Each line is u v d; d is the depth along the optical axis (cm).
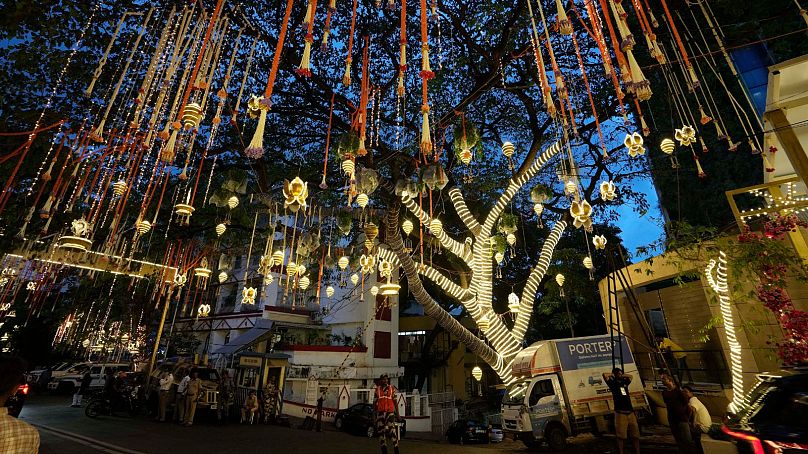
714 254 784
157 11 732
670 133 1421
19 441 242
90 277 1379
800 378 415
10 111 868
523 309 1127
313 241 935
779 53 1070
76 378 2384
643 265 1152
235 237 1533
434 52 1153
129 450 856
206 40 428
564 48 1101
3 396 247
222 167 1245
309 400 1925
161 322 1728
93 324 2122
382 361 2278
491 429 1580
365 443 1130
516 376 1052
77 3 838
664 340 1094
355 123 561
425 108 330
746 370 855
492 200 1535
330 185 1361
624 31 321
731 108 1309
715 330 1016
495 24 1072
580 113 1239
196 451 887
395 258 1102
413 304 3083
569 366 1031
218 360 2069
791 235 699
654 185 1642
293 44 1138
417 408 1905
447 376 2809
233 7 752
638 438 754
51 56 862
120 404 1538
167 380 1385
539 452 959
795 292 766
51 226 1009
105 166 710
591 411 994
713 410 992
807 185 583
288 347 2097
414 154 1185
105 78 927
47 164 873
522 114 1452
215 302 2616
